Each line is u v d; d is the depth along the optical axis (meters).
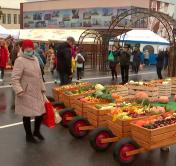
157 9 24.95
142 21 21.39
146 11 14.16
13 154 3.82
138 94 5.90
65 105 5.24
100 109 4.19
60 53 6.78
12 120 5.32
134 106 4.23
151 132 3.37
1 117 5.50
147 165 3.55
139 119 3.76
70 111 4.82
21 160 3.66
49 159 3.69
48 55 14.70
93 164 3.56
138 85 6.53
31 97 3.98
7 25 35.00
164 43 16.45
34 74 3.98
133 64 14.24
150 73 14.48
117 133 3.82
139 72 14.89
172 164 3.60
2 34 14.44
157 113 3.98
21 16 28.70
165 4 26.09
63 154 3.84
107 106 4.32
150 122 3.59
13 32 22.75
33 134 4.41
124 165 3.48
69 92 5.34
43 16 27.09
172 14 27.27
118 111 3.92
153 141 3.40
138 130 3.49
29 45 3.96
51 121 4.15
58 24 26.00
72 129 4.29
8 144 4.15
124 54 10.48
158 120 3.66
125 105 4.29
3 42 10.24
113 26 15.62
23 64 3.93
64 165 3.53
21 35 23.02
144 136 3.43
